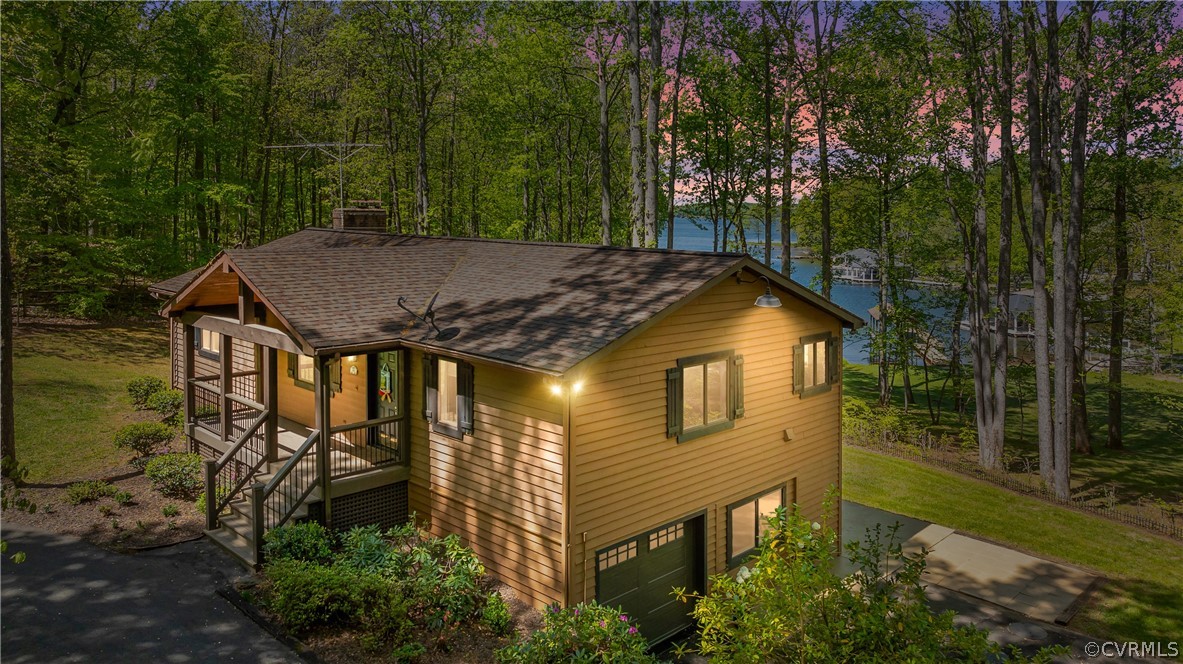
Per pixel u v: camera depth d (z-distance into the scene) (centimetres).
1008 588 1429
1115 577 1497
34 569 1160
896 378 4203
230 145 3288
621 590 1180
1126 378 4069
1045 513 1869
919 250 3291
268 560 1173
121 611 1053
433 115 3944
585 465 1098
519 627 1090
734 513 1389
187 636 1002
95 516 1370
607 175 3014
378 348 1291
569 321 1203
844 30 2834
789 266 2895
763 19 2777
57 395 2050
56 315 2872
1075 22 2305
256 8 3950
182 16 3019
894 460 2286
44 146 2517
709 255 1352
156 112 3005
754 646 738
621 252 1509
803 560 786
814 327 1566
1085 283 2939
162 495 1483
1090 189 2714
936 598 1382
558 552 1102
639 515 1188
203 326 1565
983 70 2572
